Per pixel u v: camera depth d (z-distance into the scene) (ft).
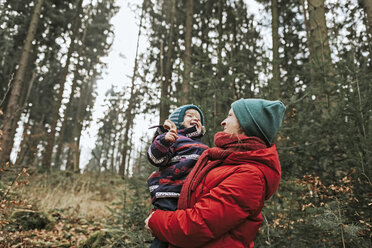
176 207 3.83
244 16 38.83
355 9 19.44
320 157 9.37
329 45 12.92
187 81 10.77
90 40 73.72
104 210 20.35
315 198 8.17
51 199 19.65
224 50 10.53
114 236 11.36
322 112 10.32
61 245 11.09
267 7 33.88
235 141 3.72
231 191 3.16
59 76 68.44
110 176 42.42
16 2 46.16
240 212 3.13
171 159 4.19
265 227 7.95
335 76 10.47
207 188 3.47
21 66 30.12
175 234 3.26
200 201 3.30
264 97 9.89
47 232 12.69
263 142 3.76
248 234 3.35
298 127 9.70
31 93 59.88
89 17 67.82
